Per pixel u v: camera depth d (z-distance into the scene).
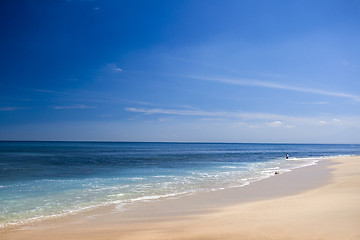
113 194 14.59
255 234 6.64
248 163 39.97
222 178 21.62
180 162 41.25
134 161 42.75
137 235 7.23
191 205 11.63
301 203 10.70
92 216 9.96
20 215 10.19
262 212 9.37
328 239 5.97
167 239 6.71
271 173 25.55
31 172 25.83
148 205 11.79
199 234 6.96
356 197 11.31
